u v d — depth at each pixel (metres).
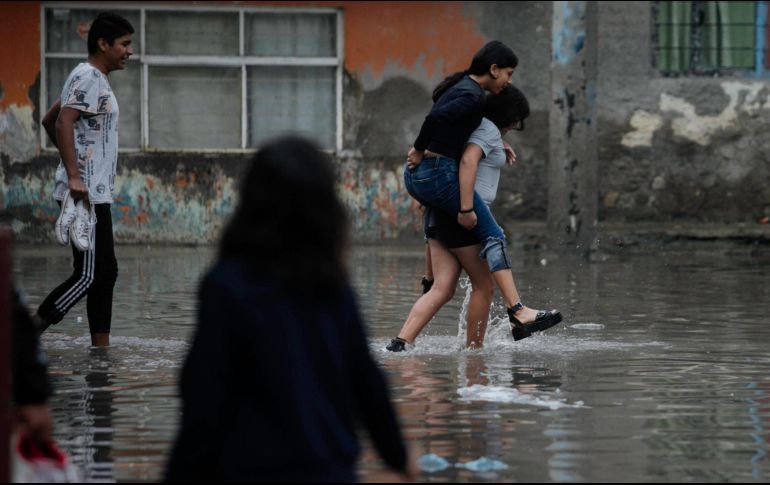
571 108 25.16
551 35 26.52
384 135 27.36
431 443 8.06
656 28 27.88
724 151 27.95
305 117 27.39
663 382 10.30
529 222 27.73
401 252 25.09
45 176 26.45
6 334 5.36
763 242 26.67
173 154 26.84
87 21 26.69
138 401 9.45
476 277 12.05
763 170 27.97
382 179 27.23
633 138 27.92
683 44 28.00
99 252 12.16
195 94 27.11
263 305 4.72
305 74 27.31
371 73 27.31
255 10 27.06
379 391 5.01
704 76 28.00
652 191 28.00
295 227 4.83
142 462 7.60
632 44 27.83
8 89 26.47
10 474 5.38
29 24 26.47
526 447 7.96
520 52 27.56
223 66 27.11
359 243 27.16
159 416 8.91
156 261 22.77
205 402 4.66
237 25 27.06
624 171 27.97
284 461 4.66
